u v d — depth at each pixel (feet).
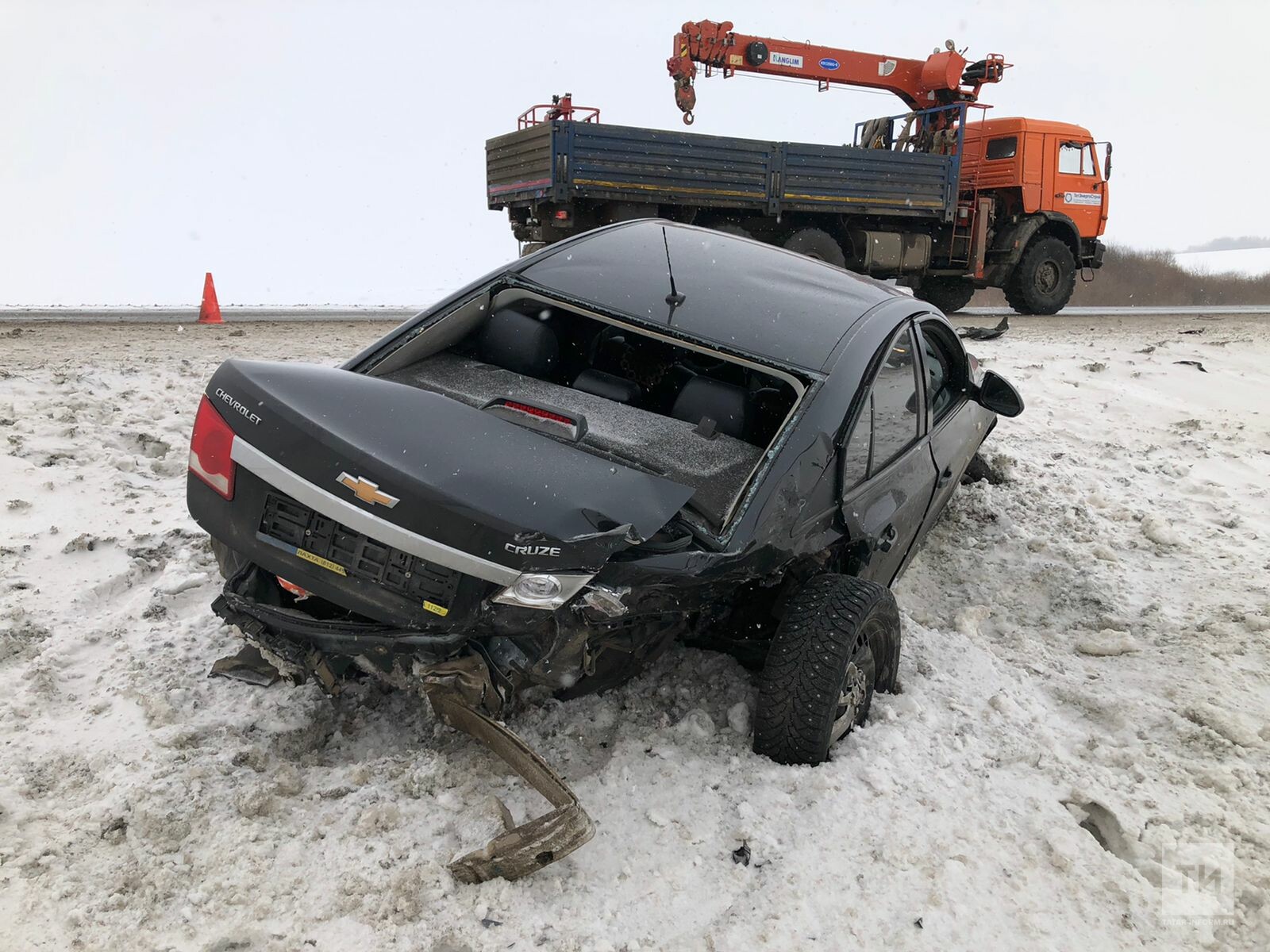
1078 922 8.22
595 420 10.63
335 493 8.11
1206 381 34.04
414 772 9.07
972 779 10.14
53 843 7.79
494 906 7.69
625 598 8.32
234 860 7.85
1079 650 14.35
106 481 16.76
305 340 35.19
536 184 41.22
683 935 7.64
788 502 9.49
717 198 43.27
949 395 15.58
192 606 12.73
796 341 11.16
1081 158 56.49
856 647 10.41
